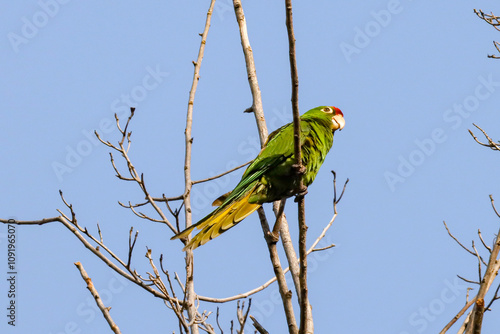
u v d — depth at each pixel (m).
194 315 9.07
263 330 9.22
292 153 10.67
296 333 8.78
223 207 10.44
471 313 9.13
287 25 8.02
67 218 10.20
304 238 8.45
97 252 9.84
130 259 9.77
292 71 8.27
